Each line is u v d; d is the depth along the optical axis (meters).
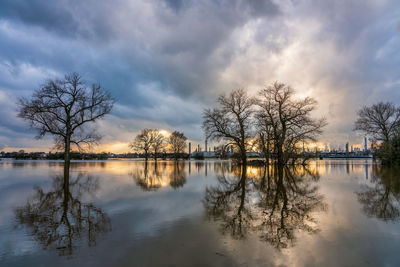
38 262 4.45
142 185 15.20
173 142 86.25
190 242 5.40
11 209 8.65
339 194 11.85
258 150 41.03
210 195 11.55
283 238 5.67
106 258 4.59
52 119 27.05
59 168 33.09
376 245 5.24
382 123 39.84
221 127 39.22
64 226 6.61
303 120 33.25
